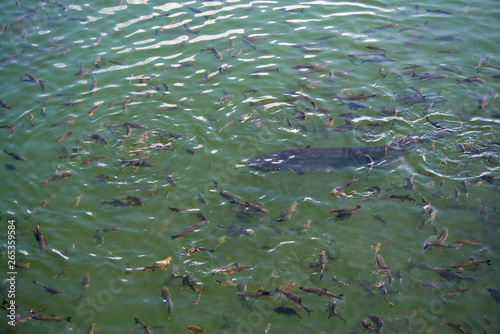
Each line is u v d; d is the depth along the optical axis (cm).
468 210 921
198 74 1345
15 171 1074
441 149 1061
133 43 1478
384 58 1341
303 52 1396
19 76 1365
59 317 781
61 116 1222
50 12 1634
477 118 1133
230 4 1664
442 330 729
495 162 1020
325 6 1616
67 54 1442
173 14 1614
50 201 998
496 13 1526
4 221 958
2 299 814
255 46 1437
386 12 1566
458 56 1343
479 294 775
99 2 1689
